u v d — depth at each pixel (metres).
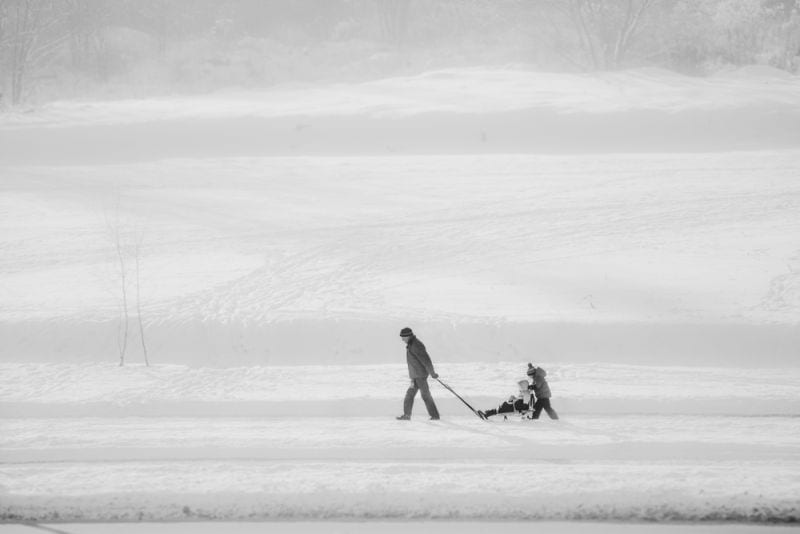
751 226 103.69
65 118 175.12
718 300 76.50
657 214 110.69
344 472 42.16
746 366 65.81
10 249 102.25
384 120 168.12
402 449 45.94
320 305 77.62
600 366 64.19
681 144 153.50
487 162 146.00
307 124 167.88
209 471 42.78
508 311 74.88
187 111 179.25
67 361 69.88
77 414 54.91
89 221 114.81
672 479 40.22
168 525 38.91
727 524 37.94
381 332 71.31
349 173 141.00
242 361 69.88
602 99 175.25
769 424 50.03
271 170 144.12
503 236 103.44
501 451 45.41
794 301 75.69
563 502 38.88
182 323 73.19
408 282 85.88
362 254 97.31
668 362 67.19
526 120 164.75
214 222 113.38
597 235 102.31
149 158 154.75
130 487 40.50
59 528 38.72
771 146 149.50
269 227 110.38
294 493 39.69
